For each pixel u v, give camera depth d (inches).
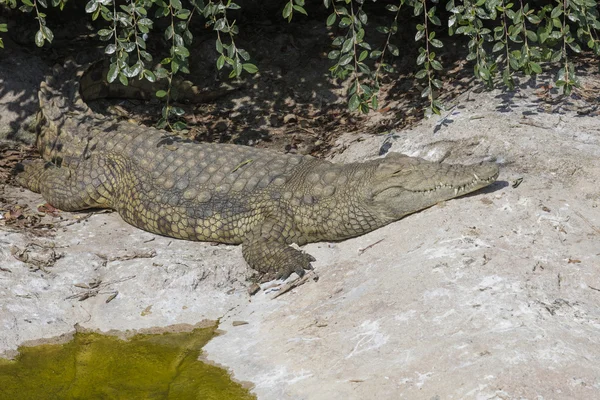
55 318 298.2
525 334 238.5
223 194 350.9
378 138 400.2
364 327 264.1
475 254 283.7
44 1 366.0
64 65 442.0
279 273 314.8
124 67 364.2
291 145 426.6
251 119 455.5
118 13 364.8
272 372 257.4
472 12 373.7
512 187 330.6
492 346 236.4
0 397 257.6
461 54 476.7
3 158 415.5
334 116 452.1
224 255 338.6
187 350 281.7
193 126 450.0
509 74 386.0
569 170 335.6
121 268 325.1
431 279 274.5
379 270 297.0
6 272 312.7
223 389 253.9
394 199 325.1
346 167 347.3
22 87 440.8
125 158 374.6
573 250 284.2
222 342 282.7
